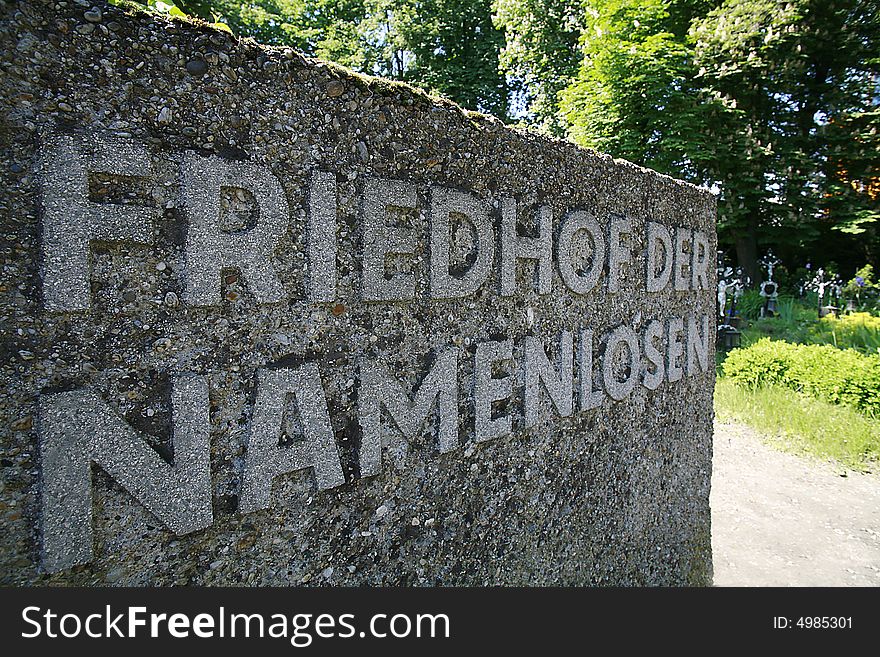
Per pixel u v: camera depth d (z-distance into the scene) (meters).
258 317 1.29
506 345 1.89
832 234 13.27
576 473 2.23
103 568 1.11
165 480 1.17
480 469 1.84
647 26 10.78
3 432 1.00
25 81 1.01
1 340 1.00
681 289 2.84
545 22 13.21
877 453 5.55
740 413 6.65
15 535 1.02
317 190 1.37
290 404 1.35
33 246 1.03
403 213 1.58
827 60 12.16
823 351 7.01
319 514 1.43
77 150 1.06
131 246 1.13
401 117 1.56
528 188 1.96
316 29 15.72
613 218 2.33
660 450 2.74
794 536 4.09
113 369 1.11
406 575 1.63
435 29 15.20
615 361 2.41
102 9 1.08
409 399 1.61
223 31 1.23
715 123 10.90
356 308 1.48
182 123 1.18
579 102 11.59
